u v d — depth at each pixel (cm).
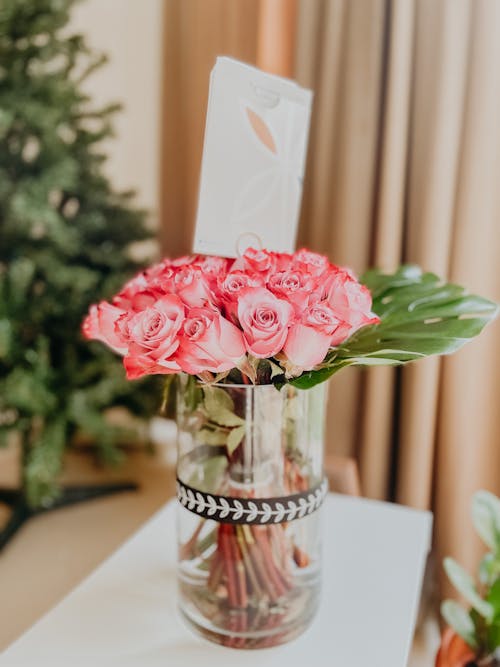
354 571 75
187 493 61
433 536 129
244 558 60
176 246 170
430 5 119
